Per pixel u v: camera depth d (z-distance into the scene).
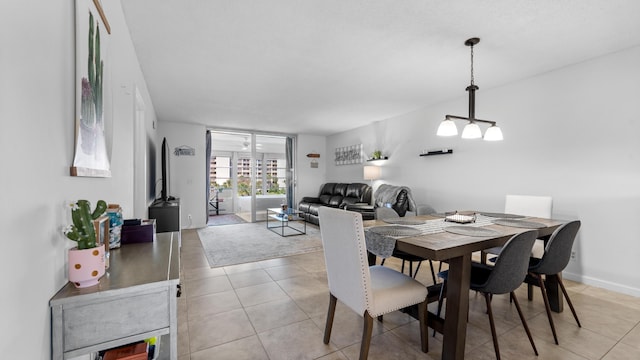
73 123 1.09
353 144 6.68
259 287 2.70
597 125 2.76
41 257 0.84
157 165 5.61
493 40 2.45
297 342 1.82
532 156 3.26
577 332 1.92
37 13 0.82
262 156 8.48
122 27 2.04
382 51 2.67
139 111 3.20
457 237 1.72
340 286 1.66
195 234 5.23
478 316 2.15
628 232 2.57
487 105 3.73
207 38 2.44
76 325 0.92
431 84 3.57
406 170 5.11
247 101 4.36
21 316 0.74
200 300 2.41
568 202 2.96
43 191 0.86
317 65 3.00
